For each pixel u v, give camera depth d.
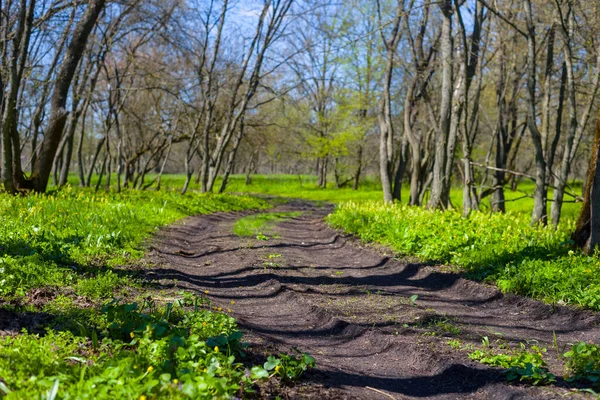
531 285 9.69
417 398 5.70
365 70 46.81
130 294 8.12
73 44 19.66
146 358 4.99
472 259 11.72
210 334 6.29
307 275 11.75
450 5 21.34
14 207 13.70
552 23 20.48
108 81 27.89
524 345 7.27
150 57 31.30
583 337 7.79
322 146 56.56
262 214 28.42
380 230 16.33
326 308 8.95
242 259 13.03
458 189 49.00
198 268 12.17
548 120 23.53
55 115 19.41
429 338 7.45
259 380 5.18
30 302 6.83
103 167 30.69
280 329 7.93
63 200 16.83
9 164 17.80
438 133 21.67
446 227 15.00
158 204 21.53
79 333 5.94
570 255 10.91
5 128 17.58
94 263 9.85
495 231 14.54
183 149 67.31
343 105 51.94
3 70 18.66
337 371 6.16
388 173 29.00
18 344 5.04
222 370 4.96
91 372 4.56
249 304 9.38
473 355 6.58
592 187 11.84
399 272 12.55
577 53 24.44
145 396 4.05
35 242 9.66
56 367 4.57
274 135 48.50
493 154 48.31
